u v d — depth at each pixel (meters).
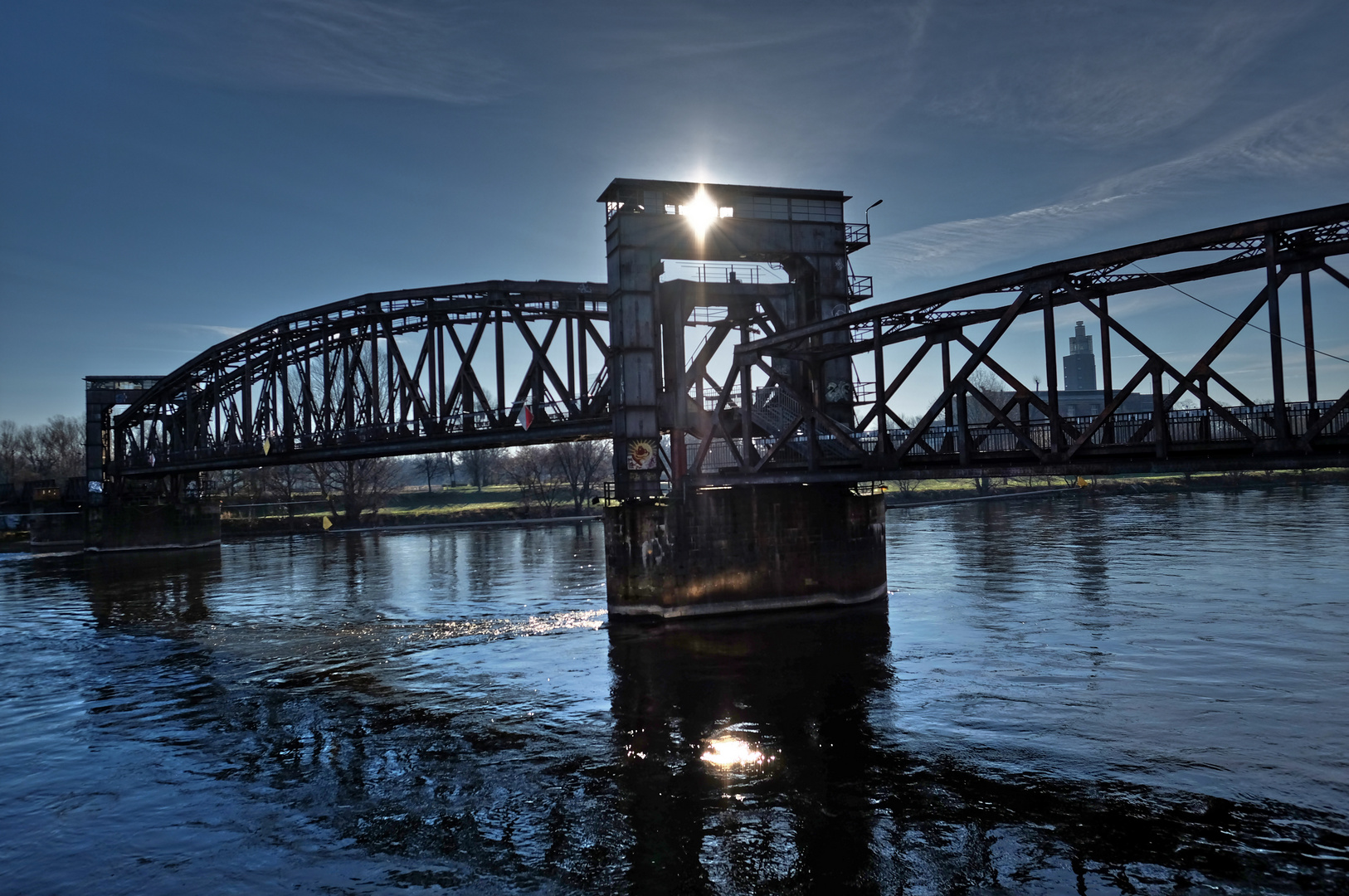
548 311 48.00
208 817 18.36
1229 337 18.44
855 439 30.34
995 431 26.05
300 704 26.91
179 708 27.30
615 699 25.44
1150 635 29.75
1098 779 18.09
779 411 37.47
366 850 16.44
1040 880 14.31
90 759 22.48
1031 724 21.52
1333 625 29.95
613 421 38.59
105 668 33.75
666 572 35.81
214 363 72.12
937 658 28.34
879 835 16.16
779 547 37.19
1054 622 32.72
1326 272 17.41
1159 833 15.70
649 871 15.20
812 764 19.72
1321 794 16.89
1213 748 19.34
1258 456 17.95
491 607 43.31
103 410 93.06
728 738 21.73
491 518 112.94
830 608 37.53
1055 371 21.81
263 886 15.23
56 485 102.62
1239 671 25.06
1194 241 18.77
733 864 15.31
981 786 18.08
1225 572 41.91
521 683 27.86
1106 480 116.81
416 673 30.12
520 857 15.91
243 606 48.88
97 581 64.31
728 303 40.66
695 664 29.09
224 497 119.62
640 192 38.06
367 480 117.44
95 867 16.27
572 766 20.28
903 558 54.41
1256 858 14.70
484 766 20.53
